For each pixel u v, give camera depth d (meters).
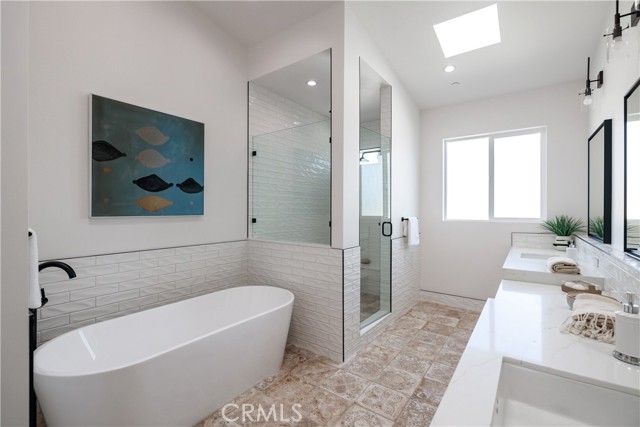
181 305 2.19
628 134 1.74
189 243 2.45
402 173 3.49
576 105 3.24
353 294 2.44
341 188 2.33
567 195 3.27
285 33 2.68
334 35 2.34
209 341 1.68
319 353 2.44
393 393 1.93
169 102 2.29
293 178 2.72
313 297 2.49
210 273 2.59
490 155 3.79
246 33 2.75
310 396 1.89
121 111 1.99
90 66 1.86
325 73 2.79
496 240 3.67
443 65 3.04
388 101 3.13
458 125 3.92
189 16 2.43
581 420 0.84
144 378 1.41
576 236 3.08
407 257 3.65
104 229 1.94
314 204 2.56
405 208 3.60
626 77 1.79
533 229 3.46
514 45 2.65
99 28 1.91
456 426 0.65
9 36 0.56
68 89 1.77
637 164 1.62
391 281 3.18
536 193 3.57
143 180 2.10
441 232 4.02
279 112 3.26
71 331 1.67
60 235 1.75
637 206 1.62
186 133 2.38
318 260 2.46
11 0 0.57
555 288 1.89
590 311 1.15
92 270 1.87
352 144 2.42
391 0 2.23
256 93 3.03
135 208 2.06
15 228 0.57
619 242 1.97
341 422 1.67
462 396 0.77
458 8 2.28
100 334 1.78
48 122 1.70
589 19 2.28
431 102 3.92
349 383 2.04
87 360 1.70
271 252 2.76
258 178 2.95
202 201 2.50
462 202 4.04
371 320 2.88
